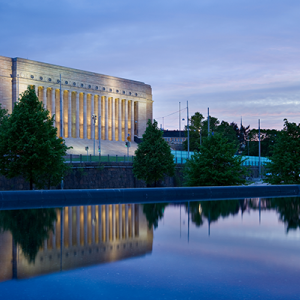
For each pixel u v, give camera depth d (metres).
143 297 4.62
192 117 131.50
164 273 5.55
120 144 119.75
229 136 144.38
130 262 6.18
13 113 38.34
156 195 19.66
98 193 18.52
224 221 10.90
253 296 4.66
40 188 40.56
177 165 68.44
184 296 4.66
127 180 60.53
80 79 118.19
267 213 12.83
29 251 6.93
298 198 19.70
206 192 20.91
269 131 169.25
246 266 5.93
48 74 110.12
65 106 116.94
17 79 102.69
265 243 7.68
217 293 4.77
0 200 16.36
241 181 37.84
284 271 5.68
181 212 13.12
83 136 120.12
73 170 52.50
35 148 36.88
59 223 10.48
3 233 8.84
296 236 8.54
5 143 37.69
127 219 11.34
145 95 138.50
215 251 6.98
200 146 38.69
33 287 4.96
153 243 7.68
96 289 4.88
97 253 6.77
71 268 5.80
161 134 56.88
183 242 7.78
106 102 125.81
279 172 41.50
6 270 5.69
